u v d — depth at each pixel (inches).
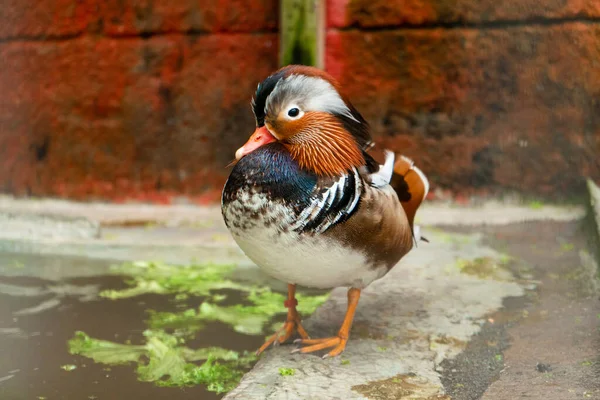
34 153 97.3
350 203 53.6
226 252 75.0
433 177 89.8
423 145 89.4
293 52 86.2
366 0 87.1
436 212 85.9
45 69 95.2
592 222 73.5
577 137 86.4
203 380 56.3
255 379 54.1
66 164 96.6
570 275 67.4
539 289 65.1
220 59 91.8
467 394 53.4
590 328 59.3
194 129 93.7
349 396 52.7
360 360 56.0
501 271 68.3
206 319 63.2
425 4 86.4
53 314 63.8
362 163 55.1
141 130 94.6
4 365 57.6
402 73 88.4
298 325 58.1
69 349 59.4
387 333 58.9
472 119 88.3
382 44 88.0
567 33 84.7
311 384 53.6
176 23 91.6
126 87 94.0
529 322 60.4
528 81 86.4
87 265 72.6
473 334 59.0
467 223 80.1
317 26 85.6
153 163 95.0
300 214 53.3
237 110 92.6
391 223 54.9
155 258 74.2
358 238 53.9
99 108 94.9
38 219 78.5
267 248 53.9
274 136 54.5
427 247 73.5
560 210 84.7
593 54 84.7
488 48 86.4
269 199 53.4
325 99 54.3
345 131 54.6
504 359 56.4
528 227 78.5
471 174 89.0
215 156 93.8
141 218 87.3
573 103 86.0
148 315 63.8
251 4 89.8
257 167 53.9
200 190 94.7
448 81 87.8
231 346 59.9
